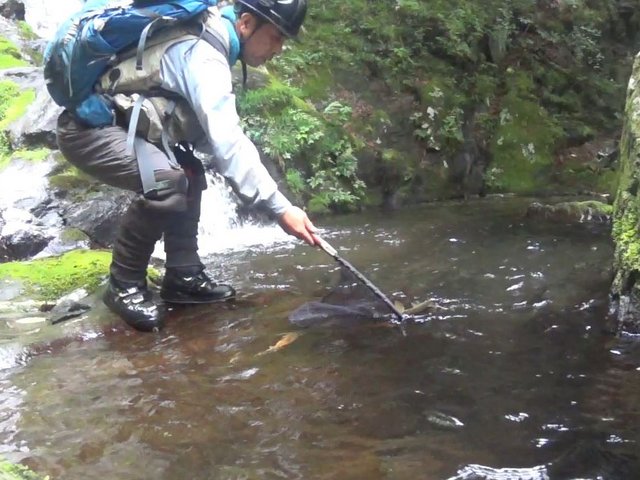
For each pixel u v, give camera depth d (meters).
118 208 4.93
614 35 10.80
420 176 7.21
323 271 4.11
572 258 4.18
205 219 5.32
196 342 3.02
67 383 2.61
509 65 9.05
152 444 2.14
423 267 4.09
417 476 1.93
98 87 3.05
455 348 2.87
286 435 2.18
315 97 7.35
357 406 2.37
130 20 2.89
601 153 8.30
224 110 2.88
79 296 3.59
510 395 2.43
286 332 3.10
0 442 2.16
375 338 3.00
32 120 5.57
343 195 6.36
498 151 7.96
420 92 7.80
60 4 8.94
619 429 2.18
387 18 8.48
